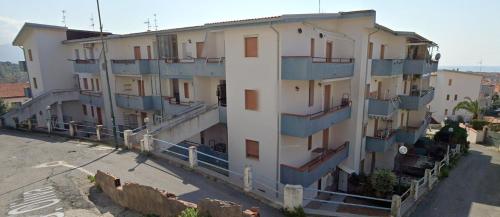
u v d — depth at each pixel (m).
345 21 17.59
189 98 22.56
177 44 21.72
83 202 11.98
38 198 12.35
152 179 13.85
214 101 21.03
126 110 27.72
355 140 18.95
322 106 17.89
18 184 13.85
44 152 18.91
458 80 49.16
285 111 15.50
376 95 21.77
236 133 17.11
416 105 22.41
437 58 28.56
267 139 15.81
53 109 32.34
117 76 26.42
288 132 15.08
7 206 11.73
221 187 13.15
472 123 36.25
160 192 10.37
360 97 18.47
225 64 16.84
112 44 25.67
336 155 17.70
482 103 60.81
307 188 14.95
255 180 16.61
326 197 18.03
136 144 18.67
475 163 23.45
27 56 33.84
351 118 18.77
